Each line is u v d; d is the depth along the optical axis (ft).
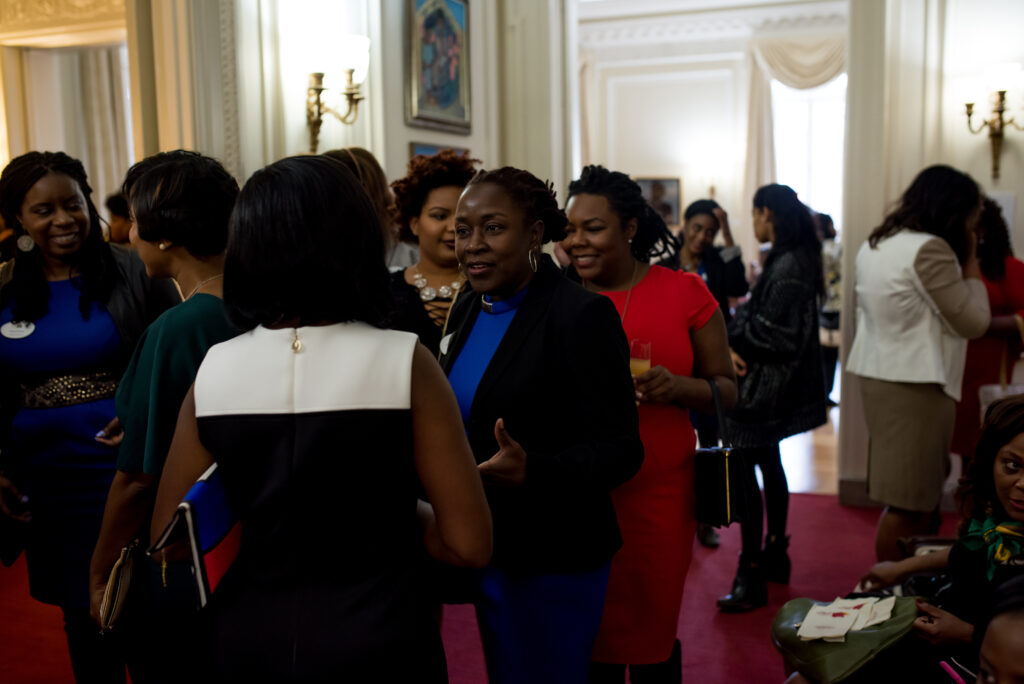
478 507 4.16
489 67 19.80
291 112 14.51
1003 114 15.21
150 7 12.94
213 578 3.88
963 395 12.50
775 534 12.65
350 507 3.98
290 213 3.93
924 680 6.36
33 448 7.09
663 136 43.32
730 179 42.80
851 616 6.77
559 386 5.47
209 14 12.96
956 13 15.49
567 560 5.56
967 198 10.39
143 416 5.25
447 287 8.13
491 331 5.79
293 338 4.05
